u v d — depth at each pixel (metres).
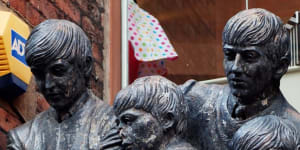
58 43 5.30
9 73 5.79
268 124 4.86
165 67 6.56
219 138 5.16
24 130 5.44
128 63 6.59
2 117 5.85
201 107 5.23
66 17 6.36
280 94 5.17
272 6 6.61
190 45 6.59
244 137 4.85
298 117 5.12
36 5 6.16
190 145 5.02
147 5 6.67
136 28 6.63
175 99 5.02
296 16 6.57
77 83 5.37
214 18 6.64
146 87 5.02
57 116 5.41
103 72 6.58
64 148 5.34
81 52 5.36
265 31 5.07
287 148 4.84
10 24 5.81
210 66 6.57
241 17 5.09
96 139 5.32
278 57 5.10
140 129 4.98
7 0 5.98
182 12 6.64
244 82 5.07
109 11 6.70
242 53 5.07
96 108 5.42
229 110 5.17
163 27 6.62
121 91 5.03
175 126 5.01
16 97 5.94
